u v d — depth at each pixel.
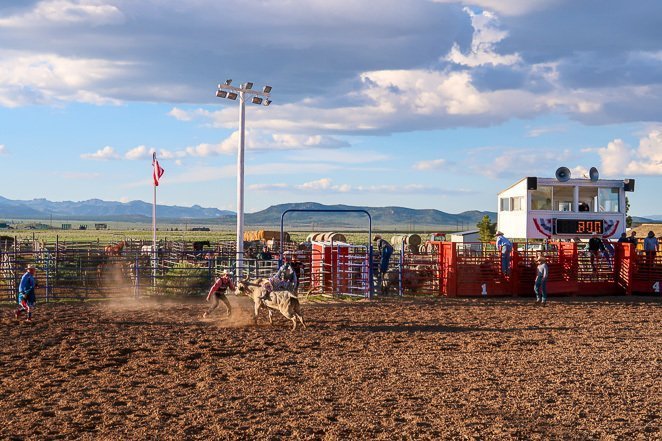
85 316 19.53
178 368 12.71
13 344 15.11
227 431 8.83
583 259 27.70
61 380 11.75
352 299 24.39
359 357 13.77
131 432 8.83
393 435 8.68
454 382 11.51
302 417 9.45
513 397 10.51
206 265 31.69
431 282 26.28
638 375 12.09
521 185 32.06
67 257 28.39
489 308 22.22
